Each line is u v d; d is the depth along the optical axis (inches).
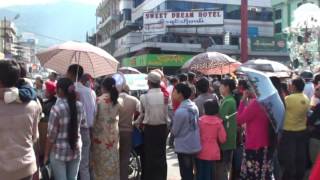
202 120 293.6
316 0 1824.6
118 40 2714.1
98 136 284.7
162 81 366.0
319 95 329.4
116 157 289.0
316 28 724.0
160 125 310.0
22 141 178.7
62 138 239.3
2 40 2832.2
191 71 484.1
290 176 307.7
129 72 633.6
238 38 2033.7
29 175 180.2
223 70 498.6
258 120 269.0
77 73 277.7
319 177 119.6
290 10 1987.0
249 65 384.8
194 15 1824.6
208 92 330.0
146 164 311.9
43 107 278.2
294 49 772.6
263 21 2180.1
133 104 310.0
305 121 304.2
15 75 179.3
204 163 292.5
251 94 288.5
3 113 175.9
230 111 303.9
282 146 304.7
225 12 2111.2
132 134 315.3
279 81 296.5
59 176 241.3
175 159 436.1
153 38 1897.1
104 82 287.6
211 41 1911.9
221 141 292.2
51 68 312.2
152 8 2218.3
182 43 1861.5
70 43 295.1
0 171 172.9
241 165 294.4
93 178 286.8
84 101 274.5
